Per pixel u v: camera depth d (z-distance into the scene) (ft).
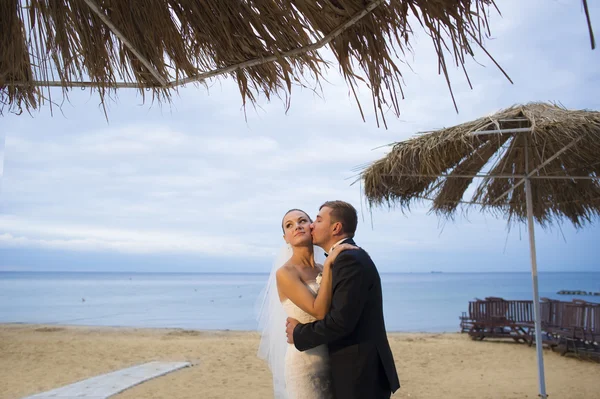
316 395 8.20
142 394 23.22
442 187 22.00
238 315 118.42
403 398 22.95
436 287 321.52
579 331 33.32
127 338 49.32
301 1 5.03
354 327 7.50
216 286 364.38
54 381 26.40
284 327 10.23
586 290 299.79
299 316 8.26
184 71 6.25
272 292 10.40
